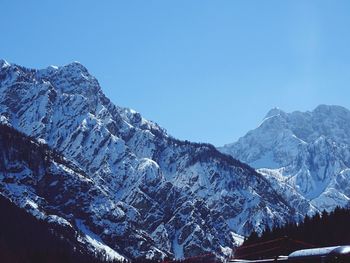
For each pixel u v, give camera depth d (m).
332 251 95.81
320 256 97.06
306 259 99.38
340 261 94.06
